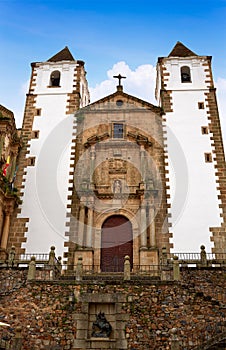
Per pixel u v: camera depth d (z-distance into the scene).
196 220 28.12
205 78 35.16
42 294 20.12
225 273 21.17
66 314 19.47
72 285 20.30
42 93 35.25
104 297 19.78
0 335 18.88
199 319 18.95
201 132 32.12
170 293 19.75
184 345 18.30
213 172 30.09
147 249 26.81
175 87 34.72
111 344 18.50
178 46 39.41
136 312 19.31
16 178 30.64
